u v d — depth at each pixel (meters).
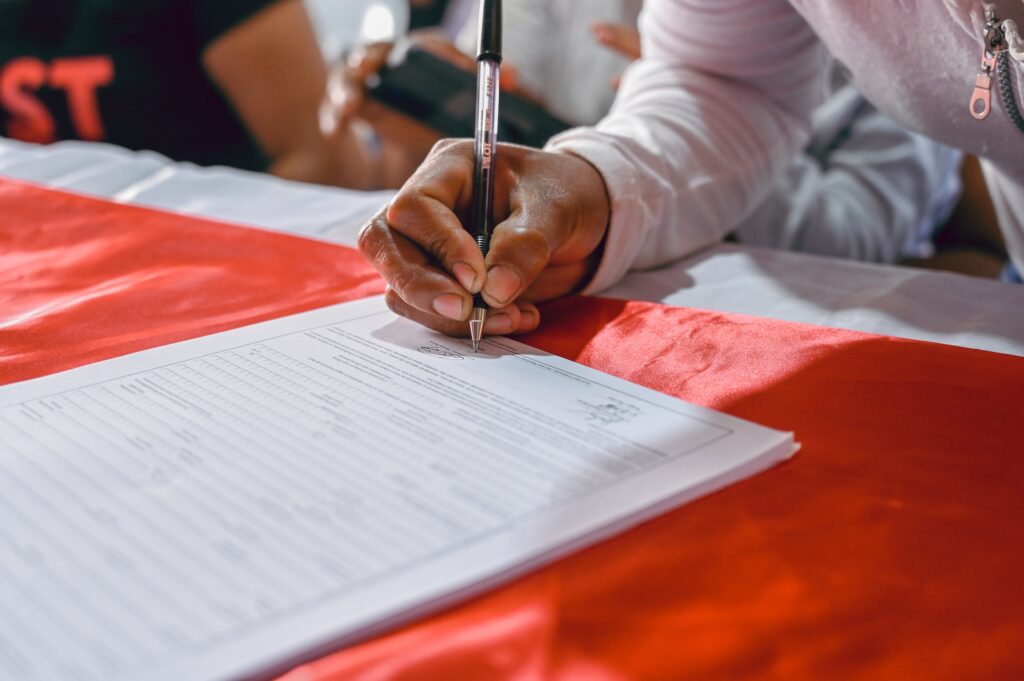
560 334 0.52
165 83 1.75
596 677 0.24
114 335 0.51
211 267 0.64
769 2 0.74
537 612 0.27
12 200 0.79
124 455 0.36
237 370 0.44
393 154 1.92
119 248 0.68
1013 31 0.46
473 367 0.45
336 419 0.39
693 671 0.24
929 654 0.25
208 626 0.25
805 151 1.20
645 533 0.31
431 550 0.29
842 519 0.32
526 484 0.33
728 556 0.30
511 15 2.16
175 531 0.30
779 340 0.48
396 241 0.49
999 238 1.44
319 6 3.16
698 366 0.46
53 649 0.24
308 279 0.62
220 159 1.87
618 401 0.41
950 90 0.59
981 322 0.51
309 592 0.27
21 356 0.48
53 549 0.29
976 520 0.32
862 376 0.43
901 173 1.14
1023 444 0.37
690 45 0.80
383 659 0.25
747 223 0.96
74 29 1.65
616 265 0.60
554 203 0.52
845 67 0.71
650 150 0.66
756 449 0.36
